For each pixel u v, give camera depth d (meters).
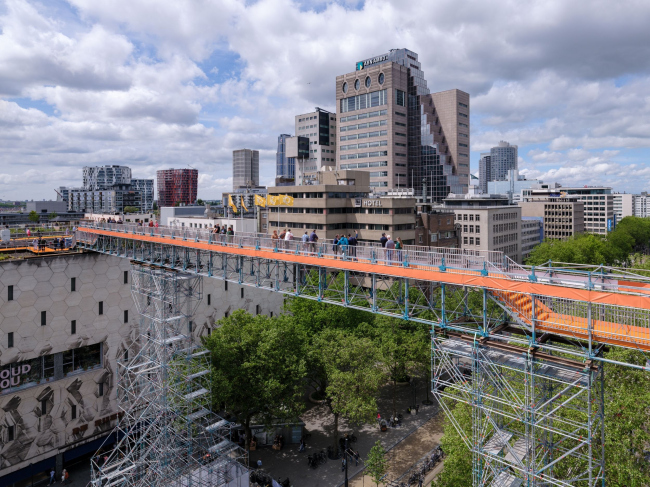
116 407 52.91
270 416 47.41
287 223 110.06
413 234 100.50
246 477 41.38
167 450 40.75
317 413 58.69
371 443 51.38
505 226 132.50
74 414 49.50
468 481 33.88
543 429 26.28
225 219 107.56
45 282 47.66
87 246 60.00
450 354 27.52
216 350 47.28
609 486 29.22
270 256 39.66
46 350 47.75
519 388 29.84
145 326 55.31
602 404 23.77
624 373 36.84
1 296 44.78
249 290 67.25
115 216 106.62
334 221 102.25
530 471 24.31
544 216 194.88
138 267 51.16
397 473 45.44
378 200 97.00
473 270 26.56
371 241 99.38
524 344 25.66
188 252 48.09
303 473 45.66
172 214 160.25
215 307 62.78
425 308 30.48
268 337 47.88
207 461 43.12
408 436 52.78
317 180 117.62
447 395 28.27
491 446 26.92
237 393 45.75
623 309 22.91
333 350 50.50
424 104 179.00
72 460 50.31
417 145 180.75
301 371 47.66
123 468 43.75
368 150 180.38
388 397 63.59
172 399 42.53
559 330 23.72
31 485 46.59
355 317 62.19
